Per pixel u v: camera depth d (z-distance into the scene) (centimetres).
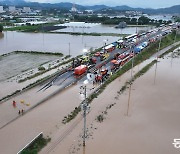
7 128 4678
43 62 9638
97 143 4272
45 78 7325
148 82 7375
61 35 17712
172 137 4534
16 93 6219
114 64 8544
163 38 14038
